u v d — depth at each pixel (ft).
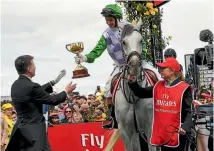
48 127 31.99
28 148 21.21
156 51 29.17
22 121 21.38
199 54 26.73
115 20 23.97
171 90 20.35
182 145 20.94
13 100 21.56
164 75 20.54
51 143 31.91
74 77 24.71
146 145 25.61
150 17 28.60
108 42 24.40
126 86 22.36
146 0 28.02
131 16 28.30
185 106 20.29
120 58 24.27
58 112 37.37
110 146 25.48
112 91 23.75
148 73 22.72
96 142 31.91
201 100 26.55
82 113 36.14
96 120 35.06
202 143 24.61
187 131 19.74
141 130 22.94
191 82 27.14
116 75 23.82
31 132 21.12
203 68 26.63
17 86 21.48
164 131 20.35
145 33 28.86
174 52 27.04
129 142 23.40
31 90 21.22
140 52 22.17
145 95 21.48
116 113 23.47
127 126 23.13
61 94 21.72
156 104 20.67
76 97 38.01
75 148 32.04
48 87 22.76
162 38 29.30
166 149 21.07
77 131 32.12
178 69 20.56
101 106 35.96
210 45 26.40
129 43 21.88
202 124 23.63
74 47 24.53
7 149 21.58
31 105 21.33
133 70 21.16
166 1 26.30
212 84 25.77
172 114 20.20
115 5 24.20
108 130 31.58
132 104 22.62
